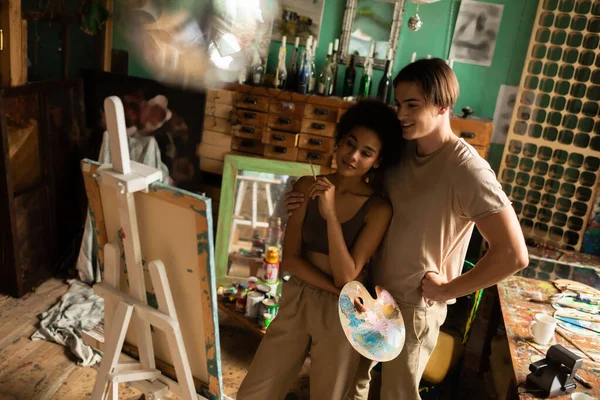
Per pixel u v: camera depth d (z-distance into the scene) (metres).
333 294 1.84
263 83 3.59
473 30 3.48
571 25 3.37
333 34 3.62
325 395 1.89
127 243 1.67
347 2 3.50
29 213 3.19
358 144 1.75
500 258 1.63
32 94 3.11
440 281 1.77
